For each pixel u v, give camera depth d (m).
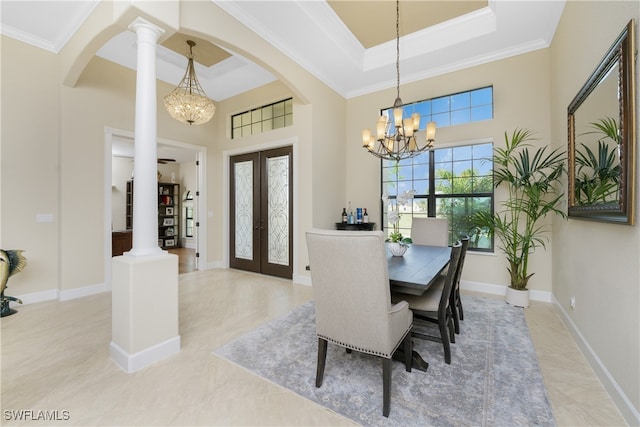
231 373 1.91
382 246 1.44
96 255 3.63
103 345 2.27
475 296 3.50
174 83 4.56
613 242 1.67
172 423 1.46
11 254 2.87
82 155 3.53
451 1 3.00
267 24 3.10
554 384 1.78
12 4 2.71
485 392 1.70
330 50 3.58
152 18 2.13
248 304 3.29
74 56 3.01
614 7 1.67
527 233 3.14
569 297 2.53
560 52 2.82
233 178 5.24
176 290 2.19
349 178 4.81
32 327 2.58
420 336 2.13
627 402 1.47
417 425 1.45
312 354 2.16
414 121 2.59
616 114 1.58
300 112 4.18
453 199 3.97
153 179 2.17
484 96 3.75
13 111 3.11
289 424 1.46
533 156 3.36
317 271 1.65
